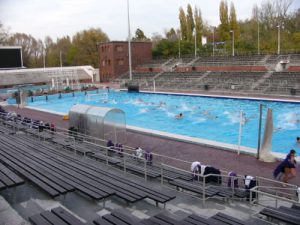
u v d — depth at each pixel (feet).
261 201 36.73
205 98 134.41
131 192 31.83
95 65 326.85
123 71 225.97
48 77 218.18
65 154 49.16
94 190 31.73
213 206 33.63
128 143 68.44
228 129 86.84
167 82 173.99
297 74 138.10
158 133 74.49
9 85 204.03
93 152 52.08
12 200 32.24
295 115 97.25
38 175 36.06
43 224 24.89
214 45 255.91
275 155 56.18
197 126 91.71
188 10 303.48
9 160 43.21
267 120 53.01
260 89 133.80
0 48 189.98
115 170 45.16
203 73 173.78
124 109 122.52
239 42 259.19
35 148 52.54
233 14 283.18
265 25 276.21
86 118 66.90
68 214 26.16
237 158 55.77
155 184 40.04
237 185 39.81
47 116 105.81
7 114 90.48
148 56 236.63
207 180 41.47
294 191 39.27
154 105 127.34
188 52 253.65
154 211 30.99
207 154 58.65
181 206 33.40
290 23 257.55
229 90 142.31
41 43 357.20
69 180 34.53
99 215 29.40
